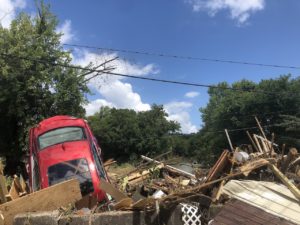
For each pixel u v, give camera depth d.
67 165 14.42
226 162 10.43
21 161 28.64
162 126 69.75
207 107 71.62
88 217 9.52
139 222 9.43
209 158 51.66
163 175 16.44
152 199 9.39
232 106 52.03
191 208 9.44
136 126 68.44
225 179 9.91
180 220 9.41
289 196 9.26
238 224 8.62
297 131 44.00
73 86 27.34
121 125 69.25
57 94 27.00
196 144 62.19
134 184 15.49
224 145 52.25
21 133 27.22
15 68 26.20
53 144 15.07
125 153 68.88
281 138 44.19
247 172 10.20
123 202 9.93
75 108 28.03
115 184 15.60
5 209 10.52
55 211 9.98
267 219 8.51
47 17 27.86
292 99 47.97
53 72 27.03
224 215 8.85
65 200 11.15
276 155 12.15
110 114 72.69
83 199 11.87
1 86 26.45
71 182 11.30
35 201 10.81
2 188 12.33
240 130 50.97
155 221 9.41
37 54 26.30
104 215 9.48
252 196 9.29
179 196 9.56
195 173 14.34
